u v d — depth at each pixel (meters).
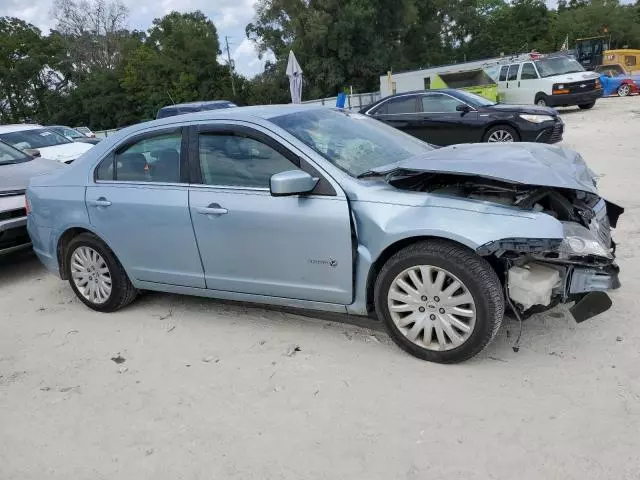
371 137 4.46
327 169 3.76
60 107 62.22
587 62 32.72
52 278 6.27
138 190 4.52
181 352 4.12
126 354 4.18
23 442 3.22
